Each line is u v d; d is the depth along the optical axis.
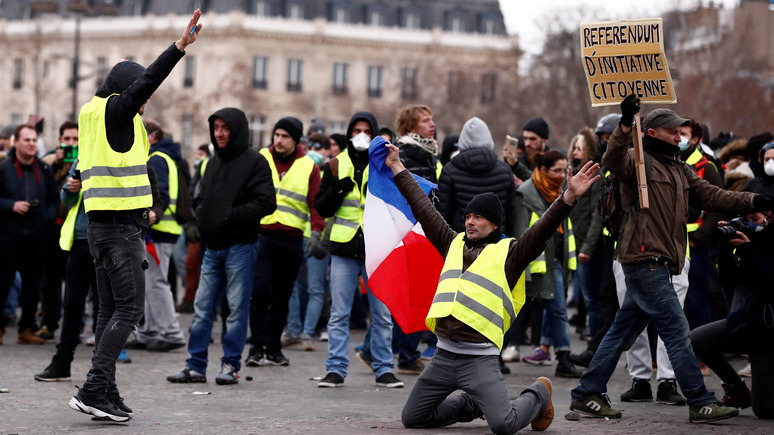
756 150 15.34
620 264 12.10
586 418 11.32
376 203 11.09
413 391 10.36
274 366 15.34
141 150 10.73
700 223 14.82
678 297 12.39
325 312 20.61
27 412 10.91
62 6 122.25
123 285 10.58
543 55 75.12
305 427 10.43
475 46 119.62
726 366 12.09
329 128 117.62
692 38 79.50
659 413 11.73
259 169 13.25
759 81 82.06
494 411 9.93
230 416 11.02
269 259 15.22
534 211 14.99
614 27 11.17
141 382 13.37
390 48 119.44
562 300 14.99
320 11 120.12
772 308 11.44
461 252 10.27
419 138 13.89
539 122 16.86
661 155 11.24
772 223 11.55
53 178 17.39
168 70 10.27
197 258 23.58
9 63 122.50
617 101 11.23
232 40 114.75
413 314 11.03
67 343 13.05
